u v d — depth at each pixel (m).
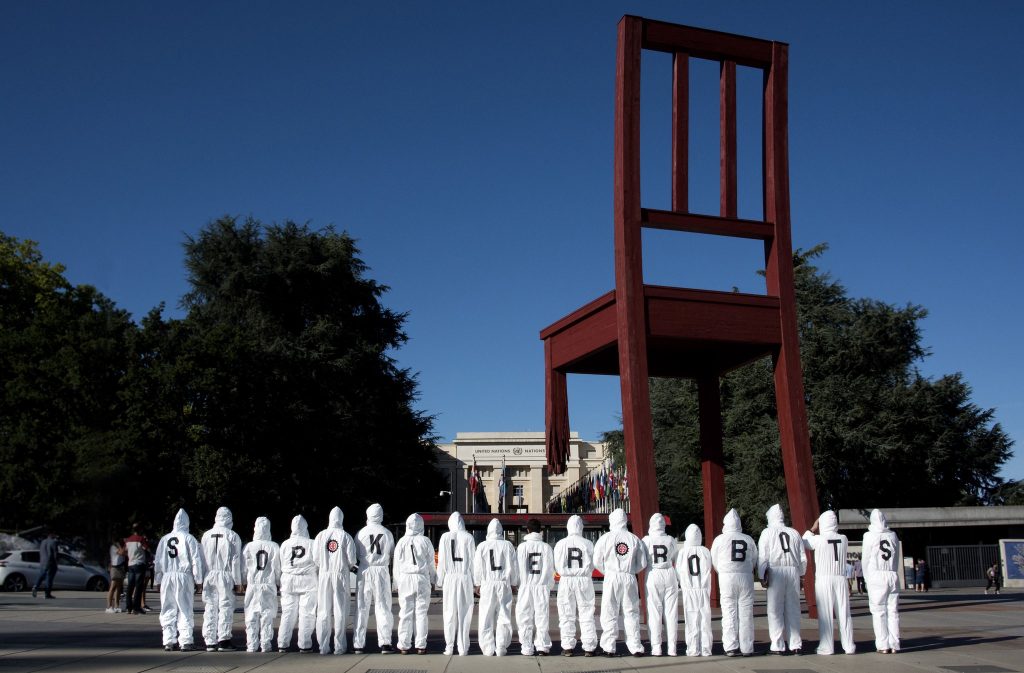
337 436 48.75
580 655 13.89
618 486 53.69
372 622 20.62
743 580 13.79
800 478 19.19
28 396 37.97
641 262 18.94
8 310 46.53
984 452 50.94
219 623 13.98
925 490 51.25
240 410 43.75
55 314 41.44
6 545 40.22
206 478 40.09
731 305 19.55
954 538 47.62
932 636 16.28
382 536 14.10
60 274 49.94
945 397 49.72
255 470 43.62
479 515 33.97
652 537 14.09
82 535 39.69
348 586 13.88
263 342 49.06
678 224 19.48
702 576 13.84
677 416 54.44
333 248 54.44
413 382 56.25
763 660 13.28
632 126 19.42
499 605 13.73
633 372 18.34
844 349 48.19
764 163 20.77
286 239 54.38
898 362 50.47
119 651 13.52
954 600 28.12
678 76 19.98
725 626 13.76
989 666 12.59
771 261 20.28
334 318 54.06
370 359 53.19
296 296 54.19
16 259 48.19
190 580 13.93
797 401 19.56
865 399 46.28
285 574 14.00
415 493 54.78
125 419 39.09
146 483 38.88
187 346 41.41
